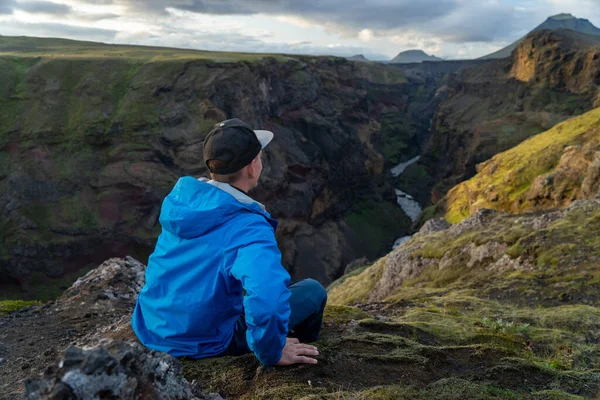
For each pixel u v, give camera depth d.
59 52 156.62
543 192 51.81
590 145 52.69
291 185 105.00
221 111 97.00
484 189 75.94
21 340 6.61
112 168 85.31
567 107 146.00
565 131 83.12
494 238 17.20
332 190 122.94
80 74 98.31
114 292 8.58
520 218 19.12
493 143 134.88
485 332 6.27
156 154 87.50
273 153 105.44
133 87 94.69
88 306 7.96
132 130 88.69
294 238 100.56
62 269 79.69
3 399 4.70
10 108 91.56
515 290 11.23
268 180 97.44
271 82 122.69
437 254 20.06
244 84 106.12
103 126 89.25
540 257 13.77
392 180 169.50
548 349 6.26
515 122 144.50
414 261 21.30
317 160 117.44
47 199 82.62
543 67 160.62
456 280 17.00
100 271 9.38
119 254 82.62
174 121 91.88
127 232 82.06
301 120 127.81
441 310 8.97
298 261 96.81
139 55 148.88
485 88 189.50
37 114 90.75
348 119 155.38
